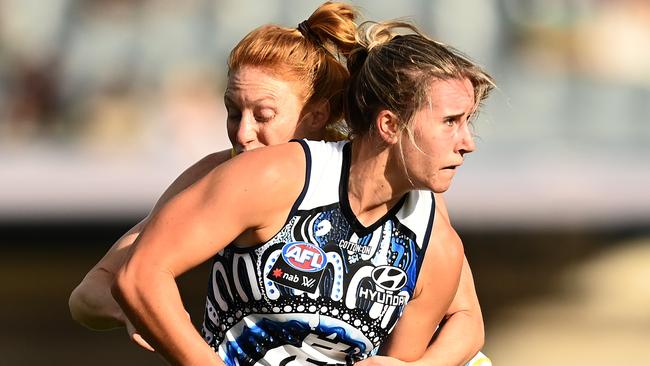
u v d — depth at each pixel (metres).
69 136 38.44
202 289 26.00
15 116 38.91
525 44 39.56
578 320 28.80
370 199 9.44
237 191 9.12
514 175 27.44
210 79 39.38
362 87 9.37
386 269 9.62
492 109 37.03
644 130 37.66
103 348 28.12
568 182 26.78
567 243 26.92
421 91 9.07
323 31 10.55
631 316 28.59
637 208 26.44
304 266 9.41
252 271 9.48
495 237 26.53
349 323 9.61
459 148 9.27
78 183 27.84
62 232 26.95
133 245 9.33
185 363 9.18
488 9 39.56
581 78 39.03
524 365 28.75
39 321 27.59
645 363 28.97
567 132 37.28
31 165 30.92
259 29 10.59
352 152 9.49
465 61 9.28
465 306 11.12
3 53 40.22
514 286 27.41
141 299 9.09
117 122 38.44
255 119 10.48
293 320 9.54
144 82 39.78
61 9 41.38
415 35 9.45
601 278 27.72
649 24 40.19
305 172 9.39
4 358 27.36
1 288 27.05
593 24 40.22
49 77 39.91
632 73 39.31
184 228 9.12
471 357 10.97
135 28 41.09
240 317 9.72
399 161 9.29
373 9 38.47
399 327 10.28
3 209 26.73
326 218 9.41
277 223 9.36
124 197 27.47
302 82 10.48
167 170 30.09
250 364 9.81
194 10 41.44
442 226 10.00
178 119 37.19
